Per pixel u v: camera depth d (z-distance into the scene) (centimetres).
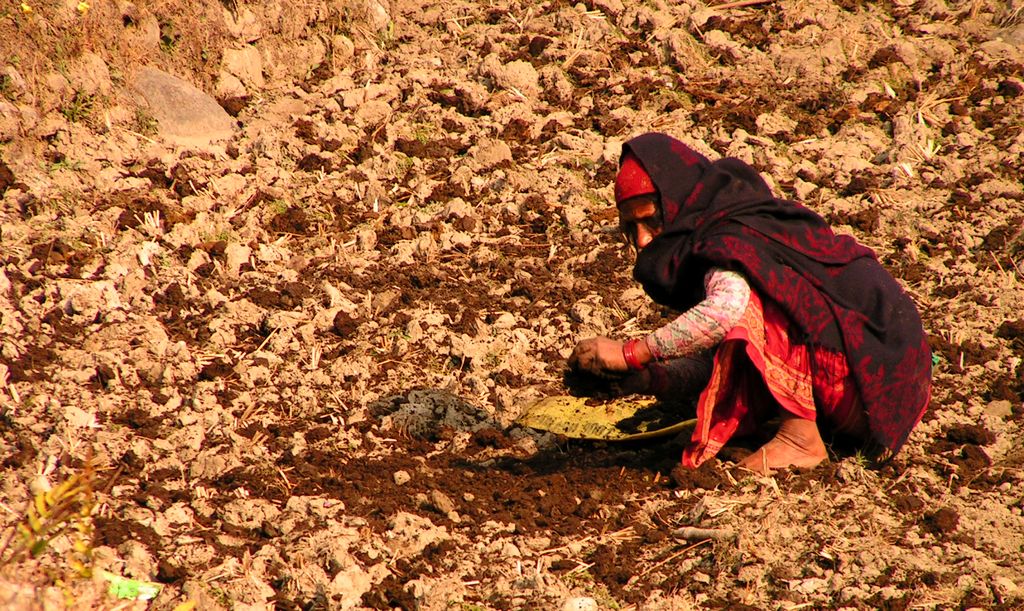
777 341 1016
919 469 1055
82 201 1441
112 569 877
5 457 997
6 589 795
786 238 1016
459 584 907
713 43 1934
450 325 1340
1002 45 1956
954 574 919
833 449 1088
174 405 1137
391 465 1081
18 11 1502
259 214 1528
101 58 1584
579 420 1152
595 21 1967
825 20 1995
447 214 1575
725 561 942
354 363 1248
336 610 871
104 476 1002
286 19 1831
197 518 971
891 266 1474
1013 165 1675
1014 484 1048
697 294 1059
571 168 1688
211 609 848
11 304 1223
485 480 1072
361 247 1502
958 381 1234
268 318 1287
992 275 1441
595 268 1476
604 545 972
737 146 1716
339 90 1808
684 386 1120
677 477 1040
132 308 1280
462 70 1877
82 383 1138
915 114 1789
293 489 1027
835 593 906
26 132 1459
